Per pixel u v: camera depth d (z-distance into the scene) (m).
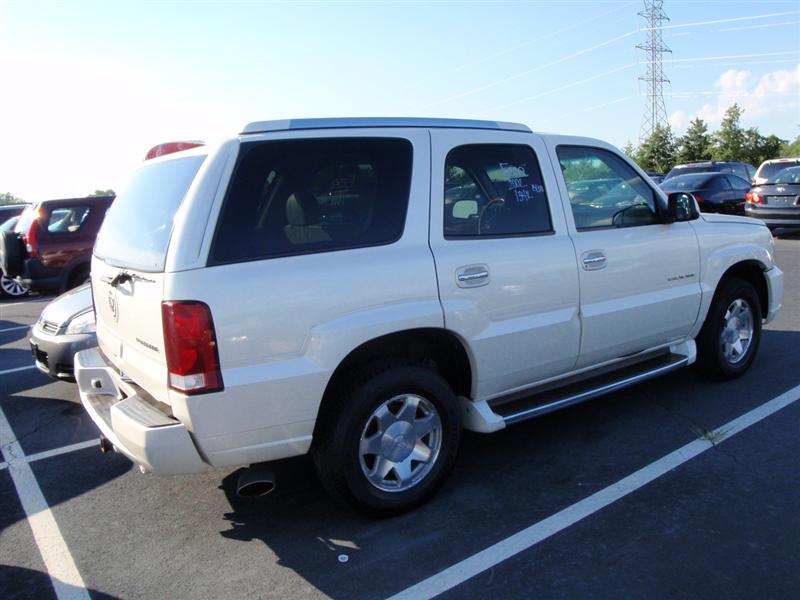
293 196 3.23
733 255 5.15
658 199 4.71
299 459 4.38
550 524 3.39
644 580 2.89
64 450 4.78
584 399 4.18
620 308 4.36
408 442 3.53
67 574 3.20
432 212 3.59
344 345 3.20
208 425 2.97
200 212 3.00
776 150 51.97
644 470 3.92
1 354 7.96
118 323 3.56
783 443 4.17
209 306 2.91
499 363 3.80
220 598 2.94
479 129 3.93
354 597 2.90
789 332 6.88
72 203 10.41
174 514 3.74
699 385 5.32
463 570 3.04
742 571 2.92
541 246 3.96
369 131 3.52
